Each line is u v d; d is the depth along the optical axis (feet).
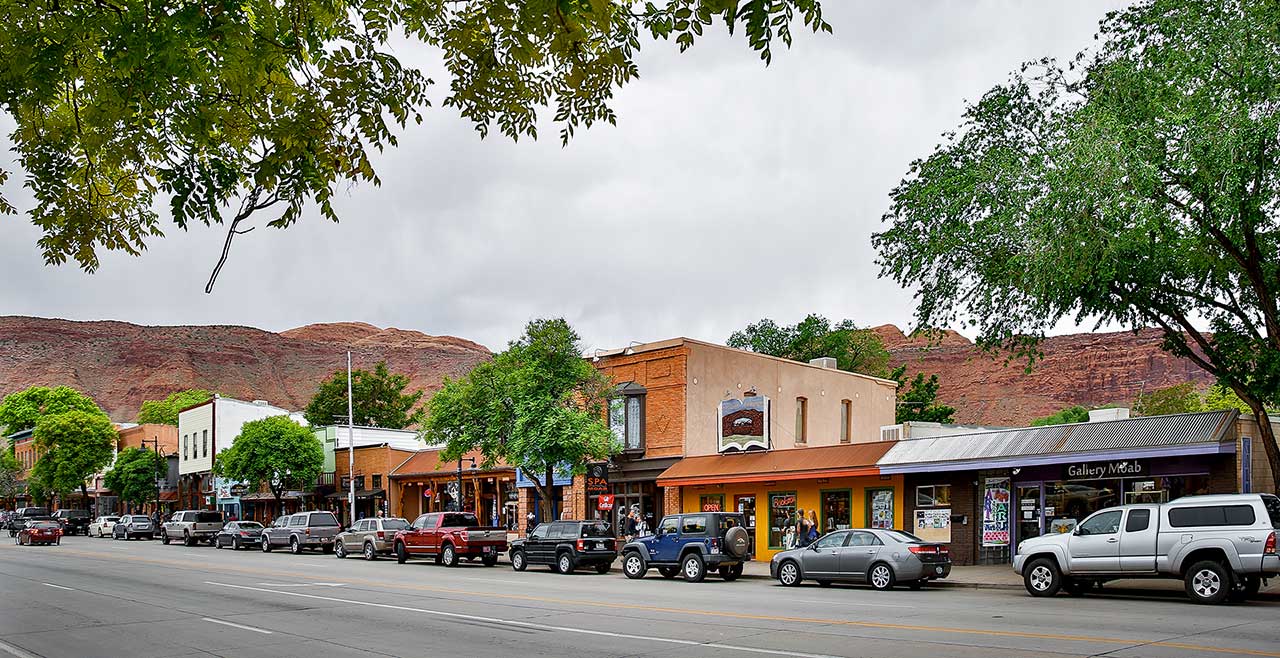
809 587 80.43
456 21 23.41
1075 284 69.31
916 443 100.89
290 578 93.09
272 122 23.35
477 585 83.82
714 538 87.66
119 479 245.24
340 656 43.73
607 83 23.97
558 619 56.39
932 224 80.53
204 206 23.85
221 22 21.44
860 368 244.01
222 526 184.55
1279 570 57.47
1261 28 63.87
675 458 122.11
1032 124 78.64
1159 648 40.63
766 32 19.66
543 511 139.64
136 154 23.80
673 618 56.03
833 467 103.19
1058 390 500.33
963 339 582.76
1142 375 480.64
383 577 94.84
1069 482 88.74
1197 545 60.39
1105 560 64.28
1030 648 41.09
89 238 26.25
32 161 25.13
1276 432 83.25
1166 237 69.72
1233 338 77.46
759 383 131.75
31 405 402.11
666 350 125.08
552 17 22.16
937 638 44.98
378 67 23.94
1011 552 92.02
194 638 50.14
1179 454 78.23
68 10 21.48
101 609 64.39
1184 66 66.54
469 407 118.01
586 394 118.83
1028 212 69.51
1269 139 63.82
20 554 142.72
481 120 24.81
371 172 24.57
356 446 185.47
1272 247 73.51
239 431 225.35
